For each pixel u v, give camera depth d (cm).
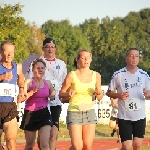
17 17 5175
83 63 1617
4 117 1605
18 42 5178
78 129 1595
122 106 1733
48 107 1770
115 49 13288
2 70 1614
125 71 1755
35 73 1750
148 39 14275
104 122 5150
